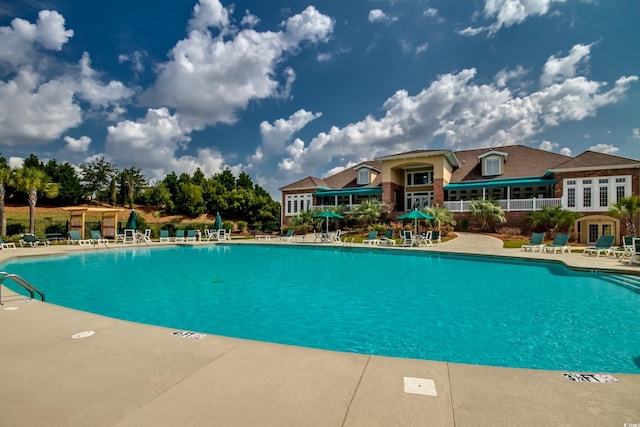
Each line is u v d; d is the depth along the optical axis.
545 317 7.39
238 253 21.94
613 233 22.30
